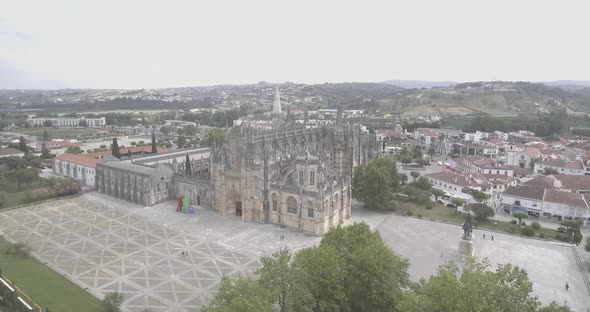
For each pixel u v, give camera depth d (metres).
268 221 137.25
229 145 148.12
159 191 160.38
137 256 109.88
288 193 131.12
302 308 66.94
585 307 87.88
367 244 81.31
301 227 129.50
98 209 151.88
